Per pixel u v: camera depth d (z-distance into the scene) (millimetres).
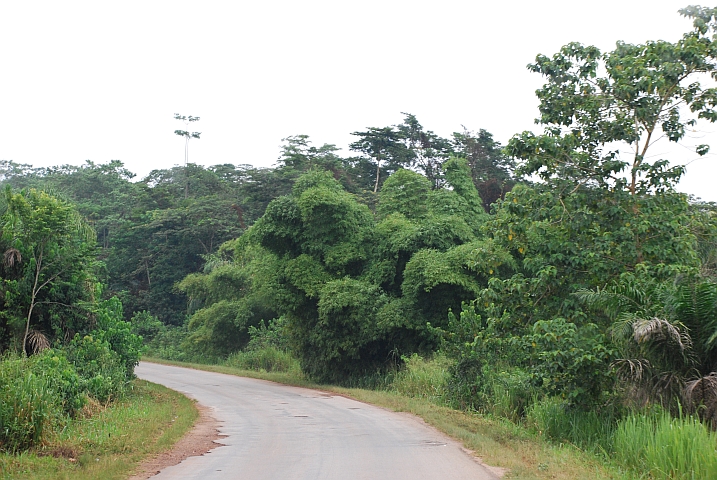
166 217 59250
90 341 18062
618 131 14938
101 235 66312
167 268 58062
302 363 28594
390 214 30328
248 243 31656
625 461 9570
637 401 11977
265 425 14406
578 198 14992
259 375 31547
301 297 26875
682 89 14969
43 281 17781
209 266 49125
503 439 11898
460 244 25703
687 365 11383
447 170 31500
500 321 14977
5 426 10336
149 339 52031
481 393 17203
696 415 10391
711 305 11250
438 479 8320
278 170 59406
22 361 14023
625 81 14781
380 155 57375
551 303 14766
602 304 12375
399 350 24922
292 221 27344
